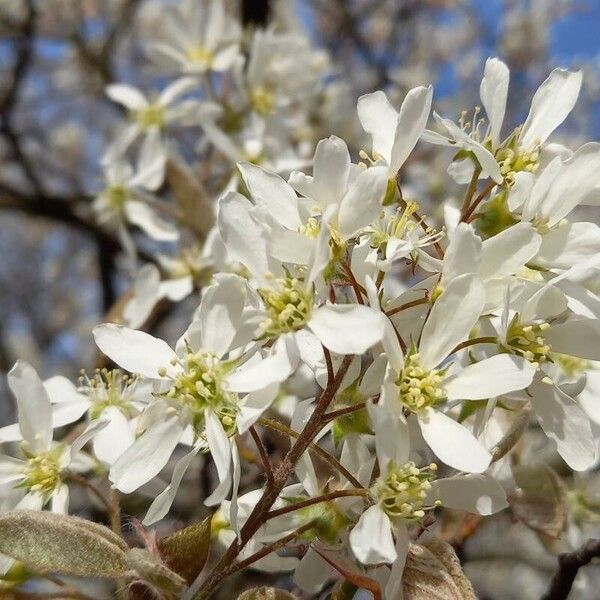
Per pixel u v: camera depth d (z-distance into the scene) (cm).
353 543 11
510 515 20
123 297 26
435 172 36
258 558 12
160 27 54
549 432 13
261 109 28
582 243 13
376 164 14
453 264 12
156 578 11
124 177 28
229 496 16
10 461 15
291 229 12
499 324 13
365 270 12
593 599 31
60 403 16
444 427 12
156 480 15
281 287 12
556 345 13
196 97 31
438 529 18
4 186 41
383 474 12
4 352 52
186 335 13
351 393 13
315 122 37
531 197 13
